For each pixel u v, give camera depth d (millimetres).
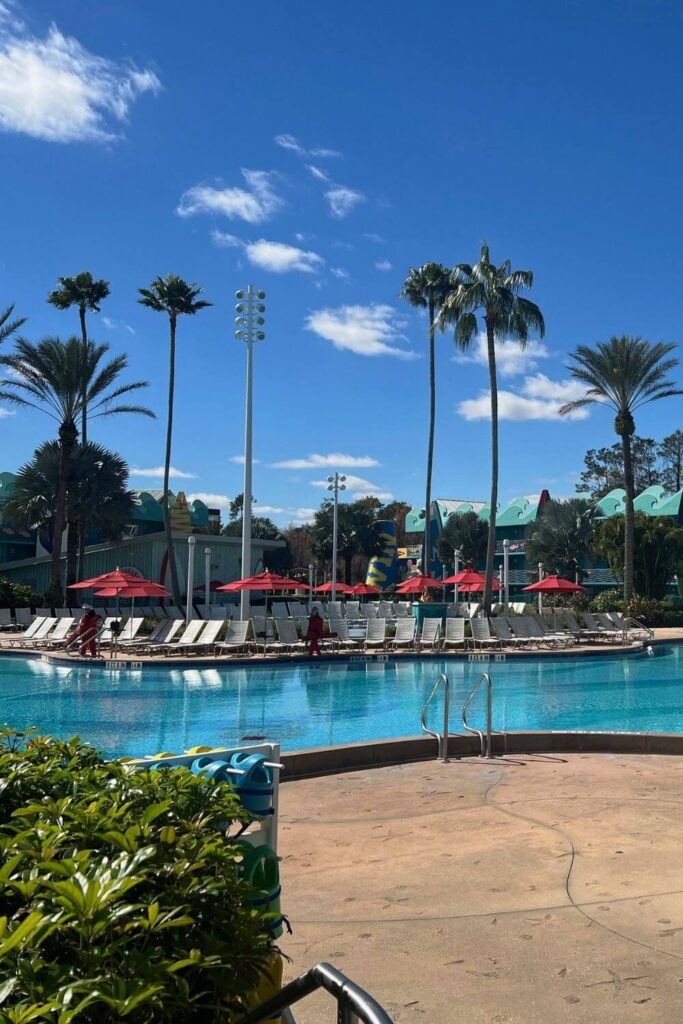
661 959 3754
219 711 14633
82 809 2055
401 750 8625
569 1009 3314
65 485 34438
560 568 47875
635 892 4598
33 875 1695
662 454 83312
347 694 16891
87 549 44250
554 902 4480
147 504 50750
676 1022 3203
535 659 22953
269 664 21109
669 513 51781
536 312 30781
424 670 20719
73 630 25109
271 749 3389
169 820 2250
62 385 33656
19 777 2510
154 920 1607
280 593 56156
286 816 6445
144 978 1504
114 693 16922
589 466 86625
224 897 1945
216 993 1710
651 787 7191
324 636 25156
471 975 3631
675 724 13352
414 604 32781
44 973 1456
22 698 16172
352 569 74938
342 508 61562
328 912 4414
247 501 25531
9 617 31094
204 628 23016
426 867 5137
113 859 1896
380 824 6160
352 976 3639
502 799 6828
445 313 31188
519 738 9008
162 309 39719
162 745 11477
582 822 6047
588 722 13555
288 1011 2572
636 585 42375
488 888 4723
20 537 46750
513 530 59438
